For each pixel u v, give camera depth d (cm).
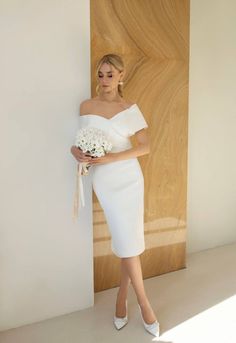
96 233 299
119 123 234
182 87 332
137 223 238
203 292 300
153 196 327
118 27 290
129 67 299
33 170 242
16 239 241
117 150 237
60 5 239
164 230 338
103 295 298
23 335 236
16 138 233
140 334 238
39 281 253
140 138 246
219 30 388
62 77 245
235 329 244
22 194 240
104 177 237
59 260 259
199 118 386
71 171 256
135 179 239
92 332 240
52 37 238
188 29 328
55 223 254
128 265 239
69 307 268
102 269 306
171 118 330
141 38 303
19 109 232
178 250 350
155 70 313
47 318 259
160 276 336
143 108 312
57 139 248
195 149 388
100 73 237
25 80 232
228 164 421
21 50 228
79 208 262
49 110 243
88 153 222
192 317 260
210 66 387
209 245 418
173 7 318
